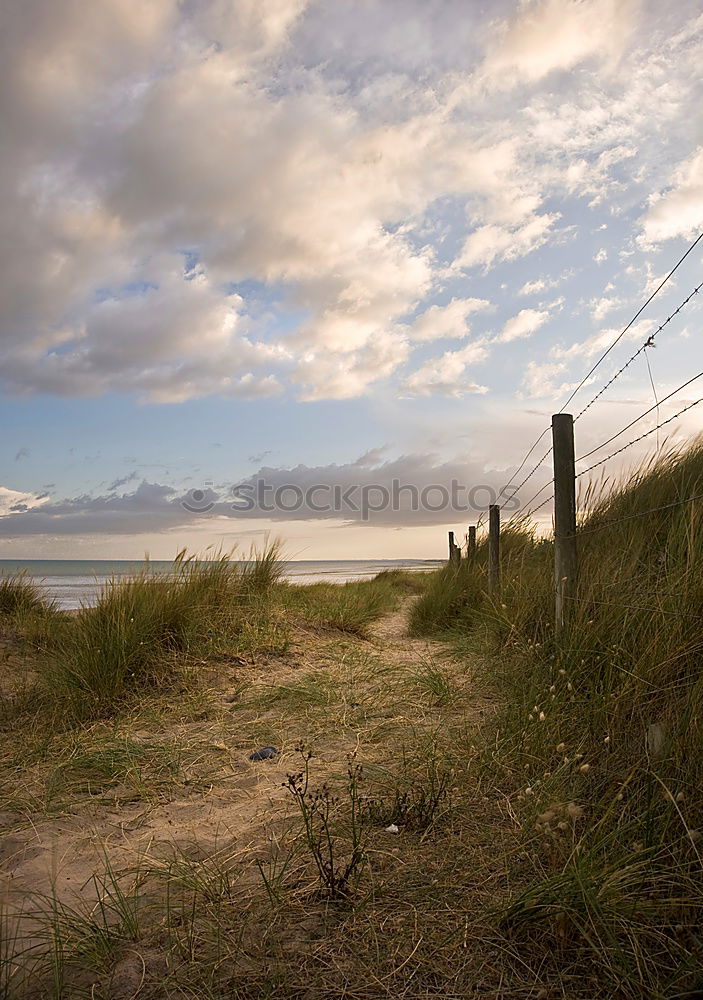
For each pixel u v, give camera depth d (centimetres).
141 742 412
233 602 724
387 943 197
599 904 192
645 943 190
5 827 296
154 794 332
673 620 349
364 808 291
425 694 483
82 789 340
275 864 245
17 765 372
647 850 210
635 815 237
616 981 175
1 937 207
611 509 632
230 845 268
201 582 707
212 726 445
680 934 189
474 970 185
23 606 781
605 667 385
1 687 522
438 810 280
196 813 307
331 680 549
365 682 548
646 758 266
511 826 263
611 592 446
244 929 205
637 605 400
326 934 202
